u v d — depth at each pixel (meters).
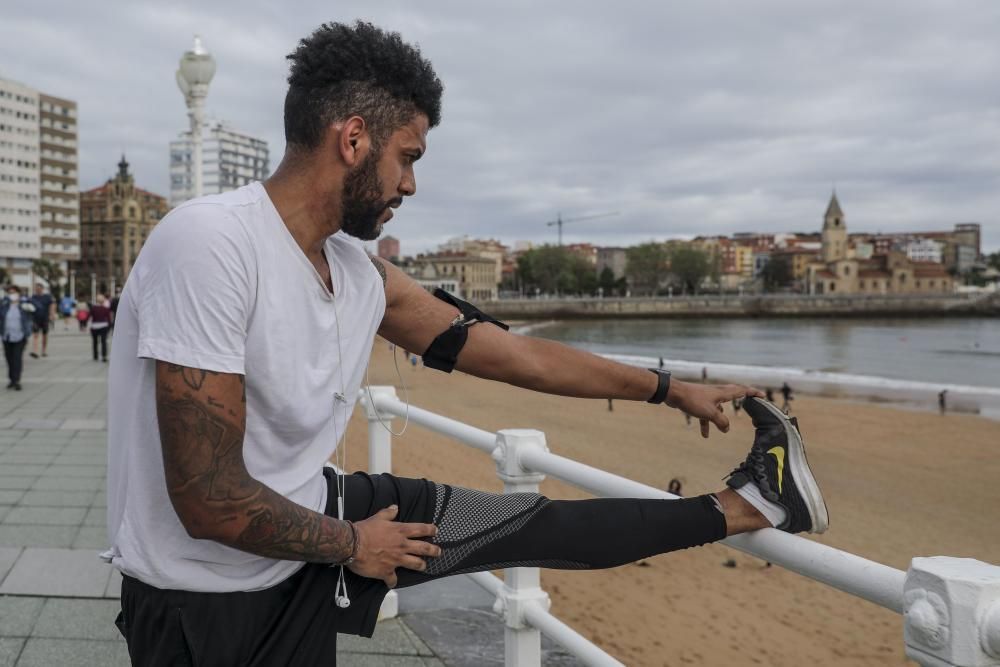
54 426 8.31
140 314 1.28
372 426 3.46
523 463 2.20
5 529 4.29
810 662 6.23
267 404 1.34
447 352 1.72
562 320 137.00
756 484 1.56
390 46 1.38
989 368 48.25
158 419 1.25
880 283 163.62
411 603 3.23
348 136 1.36
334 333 1.42
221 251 1.25
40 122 119.81
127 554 1.35
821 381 38.94
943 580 1.03
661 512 1.54
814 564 1.36
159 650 1.38
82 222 133.88
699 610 7.21
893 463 18.00
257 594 1.40
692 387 1.80
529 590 2.29
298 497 1.42
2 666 2.57
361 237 1.46
